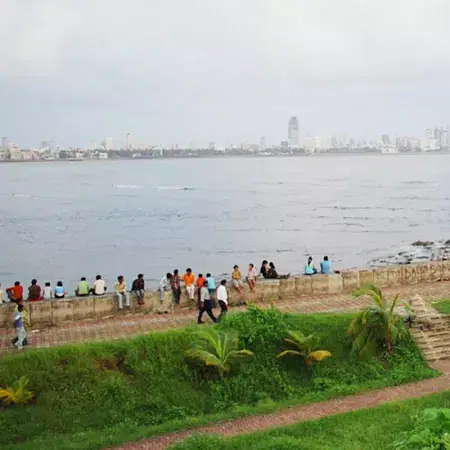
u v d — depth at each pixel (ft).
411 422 53.83
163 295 82.43
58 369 62.69
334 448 49.83
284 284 88.07
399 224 297.33
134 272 198.90
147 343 66.54
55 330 75.05
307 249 233.35
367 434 52.42
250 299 86.12
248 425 57.36
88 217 349.20
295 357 68.49
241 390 64.03
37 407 59.21
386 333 70.28
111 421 59.21
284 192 504.43
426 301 84.33
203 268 202.28
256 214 350.64
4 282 186.70
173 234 280.10
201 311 75.87
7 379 60.75
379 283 93.81
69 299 78.48
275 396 64.34
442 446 34.01
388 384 65.26
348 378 66.69
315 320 73.56
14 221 334.44
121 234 282.36
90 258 223.92
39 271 202.69
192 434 55.31
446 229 278.05
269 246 242.37
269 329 70.03
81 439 55.21
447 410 36.06
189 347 66.49
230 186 593.42
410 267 96.22
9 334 73.82
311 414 59.16
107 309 80.12
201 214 355.56
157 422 59.41
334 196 456.86
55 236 278.67
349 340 71.26
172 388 63.21
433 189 508.53
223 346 65.46
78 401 60.49
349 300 86.43
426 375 66.69
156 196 485.56
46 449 52.65
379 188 529.86
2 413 57.77
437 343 72.38
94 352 64.80
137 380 63.62
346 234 269.44
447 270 99.14
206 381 64.80
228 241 256.93
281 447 50.01
